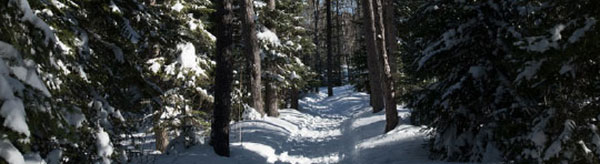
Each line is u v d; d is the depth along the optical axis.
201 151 9.62
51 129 4.39
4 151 3.72
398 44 19.95
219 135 9.77
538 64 4.91
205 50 11.98
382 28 12.98
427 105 8.52
